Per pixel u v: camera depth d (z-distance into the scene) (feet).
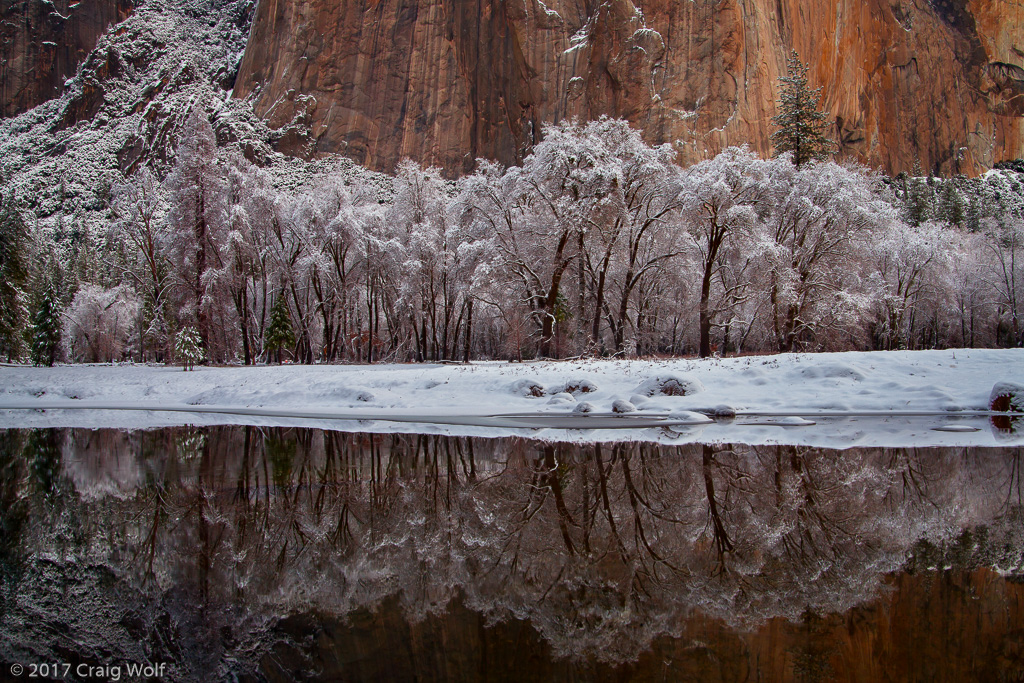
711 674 11.12
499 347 160.15
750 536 20.53
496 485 29.30
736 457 34.88
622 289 115.34
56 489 30.17
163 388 94.58
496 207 104.47
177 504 26.50
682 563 17.95
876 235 110.32
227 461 37.63
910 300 144.36
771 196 105.29
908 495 25.68
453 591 16.17
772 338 132.26
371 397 73.97
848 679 10.78
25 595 16.16
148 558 19.22
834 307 108.99
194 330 111.65
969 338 172.86
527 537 21.01
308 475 32.60
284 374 92.17
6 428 60.29
